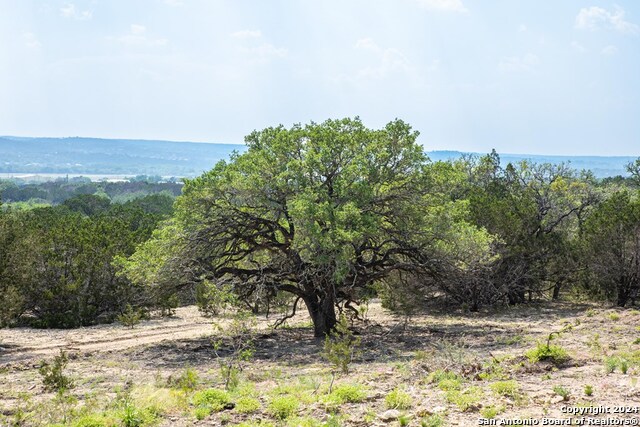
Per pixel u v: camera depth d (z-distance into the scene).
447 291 32.84
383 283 34.44
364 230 23.73
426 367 16.38
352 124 26.83
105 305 37.78
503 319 31.69
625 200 37.78
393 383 14.73
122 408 12.52
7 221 28.89
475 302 35.94
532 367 15.48
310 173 25.33
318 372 17.69
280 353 22.78
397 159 26.70
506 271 37.03
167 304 37.84
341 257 22.89
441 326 29.17
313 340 26.23
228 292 25.03
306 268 25.05
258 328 30.12
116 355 23.56
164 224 26.98
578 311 34.09
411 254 27.86
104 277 37.09
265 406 12.78
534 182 50.50
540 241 38.12
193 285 26.89
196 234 25.53
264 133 27.91
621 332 22.95
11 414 13.14
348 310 29.52
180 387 15.08
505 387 12.91
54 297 34.81
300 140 26.53
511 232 36.81
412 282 33.84
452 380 14.24
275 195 25.78
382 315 35.09
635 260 34.88
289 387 14.48
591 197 47.62
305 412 12.06
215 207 25.84
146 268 25.56
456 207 27.75
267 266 27.09
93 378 18.12
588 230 36.78
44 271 35.41
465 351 18.88
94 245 37.97
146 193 198.88
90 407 12.82
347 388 13.12
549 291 43.84
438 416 11.02
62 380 15.55
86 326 35.06
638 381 13.47
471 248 27.48
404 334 26.59
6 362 22.69
